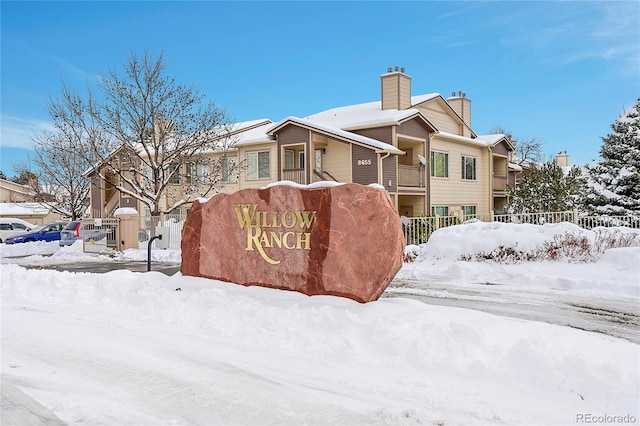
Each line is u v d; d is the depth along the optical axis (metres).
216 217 9.65
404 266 14.51
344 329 6.38
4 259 21.05
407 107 27.22
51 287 10.10
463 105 33.00
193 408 4.43
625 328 7.67
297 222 8.48
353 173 24.25
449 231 15.48
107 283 9.47
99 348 6.27
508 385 4.91
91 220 23.77
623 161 21.72
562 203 20.47
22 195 47.41
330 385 4.97
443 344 5.68
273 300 7.94
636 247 12.09
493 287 11.52
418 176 26.36
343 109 31.02
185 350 6.16
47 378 5.25
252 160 28.66
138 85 22.70
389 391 4.80
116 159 24.75
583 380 4.78
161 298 8.40
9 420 4.18
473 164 31.31
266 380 5.12
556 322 8.06
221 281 9.40
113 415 4.27
